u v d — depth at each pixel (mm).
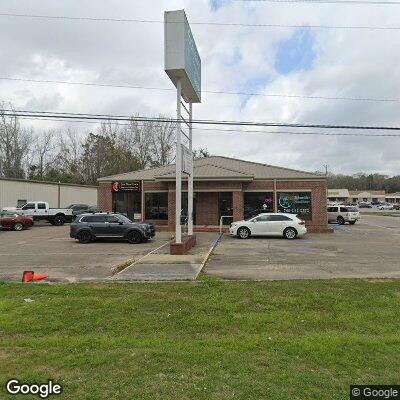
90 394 4195
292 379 4520
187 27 17094
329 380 4512
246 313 7492
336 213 40594
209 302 8203
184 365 4926
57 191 47594
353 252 17469
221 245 20359
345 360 5082
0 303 8367
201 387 4312
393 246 19953
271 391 4223
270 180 30484
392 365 4957
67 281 11258
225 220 30141
